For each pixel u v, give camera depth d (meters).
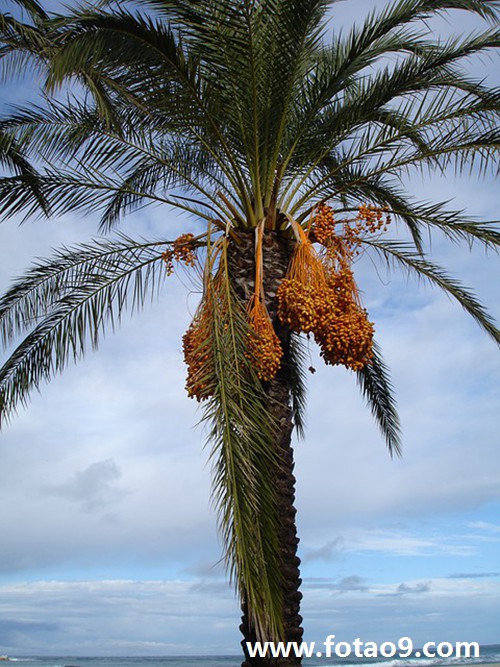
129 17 7.26
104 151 9.45
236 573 5.54
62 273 10.06
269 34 7.98
